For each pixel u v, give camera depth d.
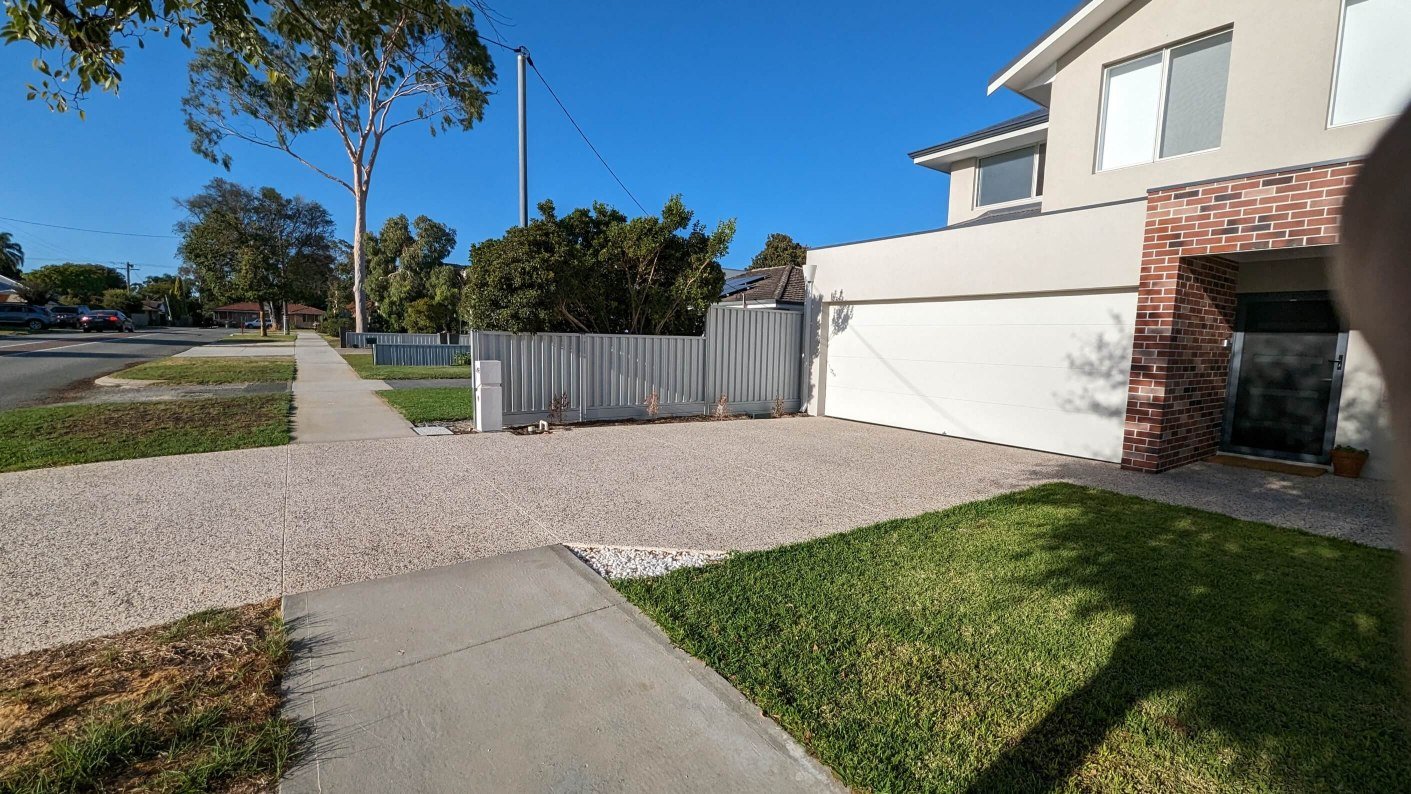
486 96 9.31
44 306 44.78
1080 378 8.01
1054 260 8.07
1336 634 3.29
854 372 11.27
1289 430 7.51
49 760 2.26
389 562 4.14
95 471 6.31
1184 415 7.28
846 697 2.74
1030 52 9.55
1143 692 2.79
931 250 9.64
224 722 2.51
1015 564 4.21
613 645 3.15
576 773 2.31
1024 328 8.62
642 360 10.69
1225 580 3.97
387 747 2.41
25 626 3.21
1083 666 2.99
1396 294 0.59
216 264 44.34
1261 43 7.40
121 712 2.53
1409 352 0.58
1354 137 6.78
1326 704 2.72
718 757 2.40
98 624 3.25
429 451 7.65
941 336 9.71
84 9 3.32
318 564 4.09
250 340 36.31
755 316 11.86
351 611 3.44
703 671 2.93
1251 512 5.58
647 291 11.03
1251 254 6.71
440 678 2.84
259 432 8.28
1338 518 5.41
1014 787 2.25
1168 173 8.25
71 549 4.26
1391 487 0.64
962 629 3.33
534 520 5.10
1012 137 11.77
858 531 4.89
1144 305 6.98
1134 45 8.55
